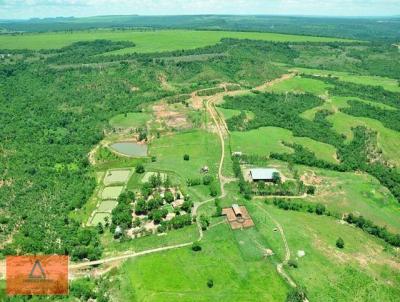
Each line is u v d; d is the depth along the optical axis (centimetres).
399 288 12588
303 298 11894
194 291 12181
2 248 13800
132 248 13962
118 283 12444
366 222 15425
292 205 16375
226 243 14200
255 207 16250
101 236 14600
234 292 12156
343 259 13600
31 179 18050
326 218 16000
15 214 15562
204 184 17900
